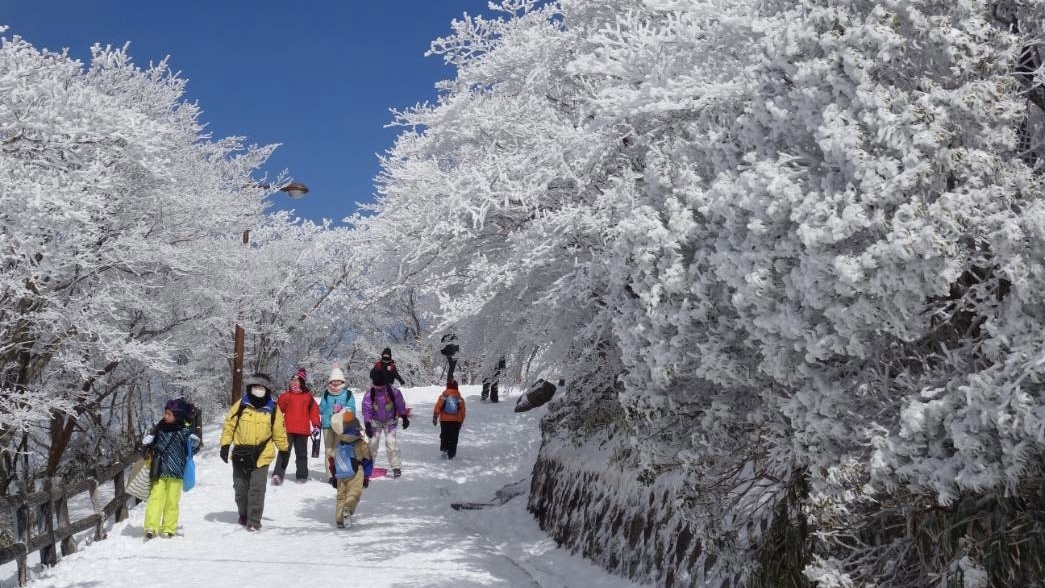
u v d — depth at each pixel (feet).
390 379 48.37
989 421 12.15
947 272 12.44
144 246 44.11
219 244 54.85
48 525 26.99
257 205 61.93
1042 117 15.93
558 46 33.27
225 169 62.23
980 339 13.60
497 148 34.22
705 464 18.01
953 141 13.56
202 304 55.98
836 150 13.55
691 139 20.84
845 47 14.14
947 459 12.76
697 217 17.92
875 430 13.96
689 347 17.35
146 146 36.50
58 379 47.78
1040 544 13.10
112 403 57.26
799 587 16.49
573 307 30.14
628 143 26.37
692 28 20.90
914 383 14.03
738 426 18.33
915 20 13.64
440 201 31.94
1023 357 11.79
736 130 17.67
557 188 30.12
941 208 12.59
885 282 12.91
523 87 34.47
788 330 14.47
